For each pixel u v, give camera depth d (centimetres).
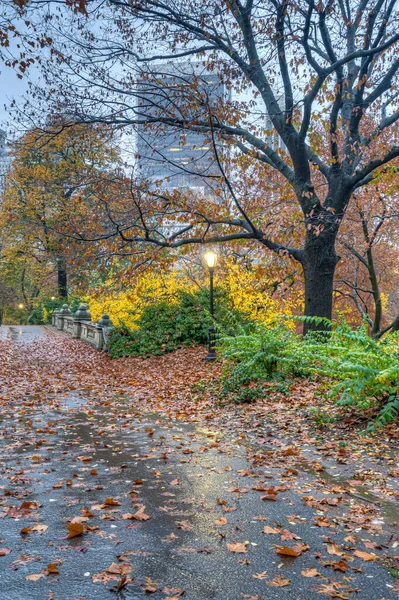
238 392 970
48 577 312
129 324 2170
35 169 3056
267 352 1000
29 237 3178
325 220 1238
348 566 325
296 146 1304
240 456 598
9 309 6278
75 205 2514
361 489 475
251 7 1243
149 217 1393
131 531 381
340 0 1329
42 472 538
